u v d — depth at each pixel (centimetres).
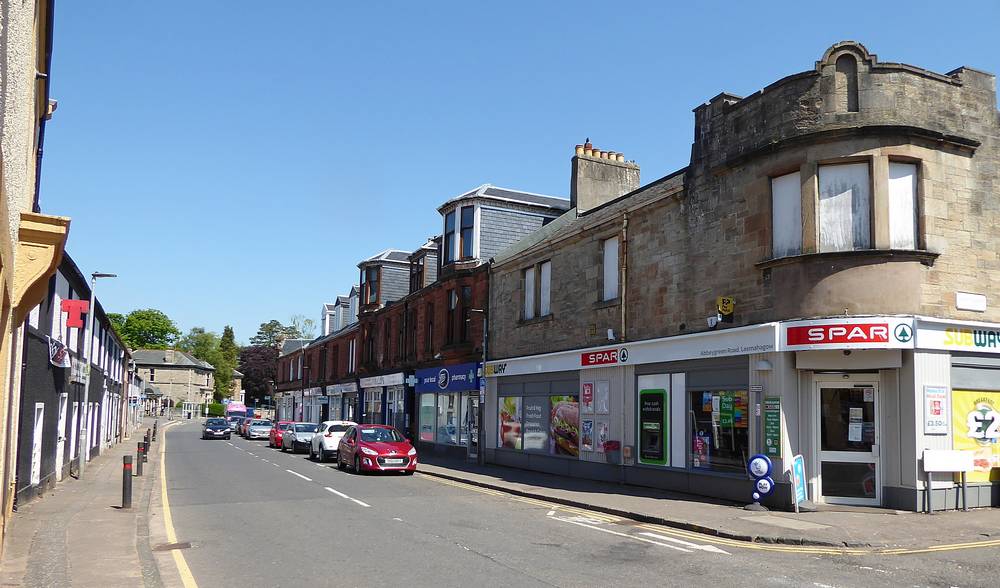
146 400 10319
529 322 2459
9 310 791
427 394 3403
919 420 1320
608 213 2127
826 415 1412
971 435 1377
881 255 1362
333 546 1062
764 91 1524
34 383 1509
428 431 3359
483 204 3048
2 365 807
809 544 1069
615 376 1931
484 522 1298
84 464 2216
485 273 2847
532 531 1198
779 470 1385
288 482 2033
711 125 1670
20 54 705
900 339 1317
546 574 874
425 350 3394
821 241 1414
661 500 1532
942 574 877
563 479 2036
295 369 6969
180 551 1029
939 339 1343
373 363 4250
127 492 1445
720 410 1578
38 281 873
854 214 1403
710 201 1655
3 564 904
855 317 1331
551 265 2348
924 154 1411
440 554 999
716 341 1559
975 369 1395
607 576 863
